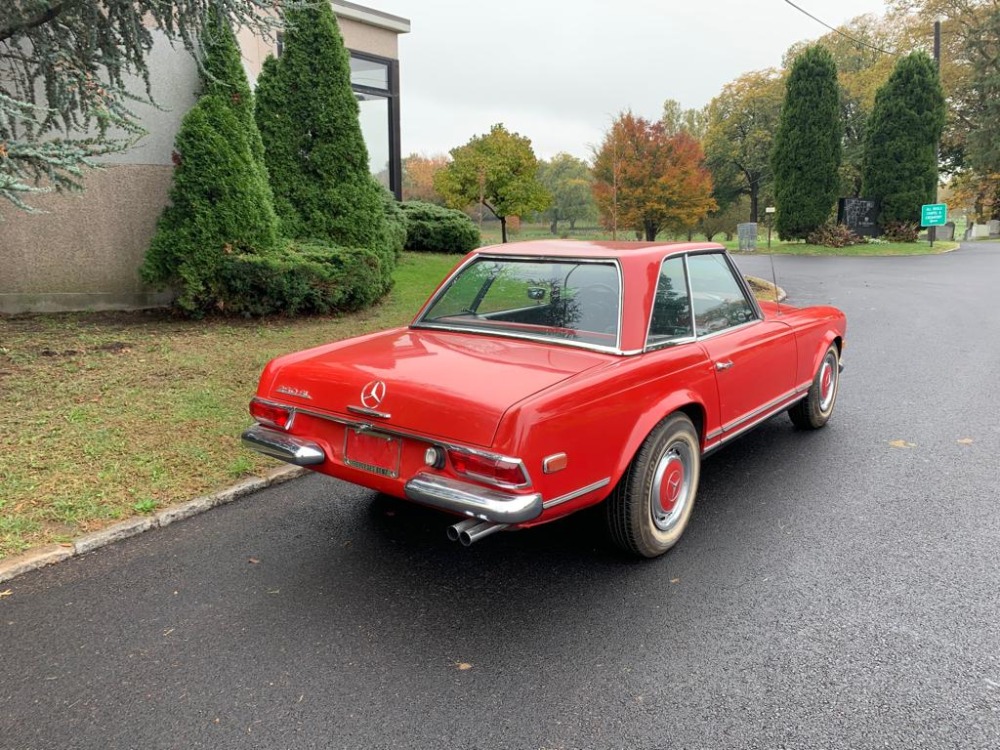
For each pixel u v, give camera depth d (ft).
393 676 9.15
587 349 11.73
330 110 34.58
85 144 21.45
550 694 8.77
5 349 23.57
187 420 18.28
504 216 81.25
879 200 102.58
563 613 10.60
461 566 12.12
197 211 28.60
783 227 101.40
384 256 36.78
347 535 13.29
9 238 29.19
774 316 16.83
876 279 59.31
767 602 10.82
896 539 12.84
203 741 7.98
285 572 11.88
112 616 10.52
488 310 13.35
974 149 133.39
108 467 15.42
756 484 15.55
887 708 8.44
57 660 9.46
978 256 81.71
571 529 13.62
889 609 10.57
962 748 7.79
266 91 34.14
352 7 53.52
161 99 31.17
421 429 10.00
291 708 8.54
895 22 160.66
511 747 7.89
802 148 97.71
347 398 10.94
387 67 57.93
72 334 26.22
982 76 131.75
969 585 11.23
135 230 31.48
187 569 11.95
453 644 9.84
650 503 11.84
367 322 30.89
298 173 34.68
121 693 8.80
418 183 164.55
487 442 9.41
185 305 28.76
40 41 22.44
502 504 9.19
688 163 123.24
